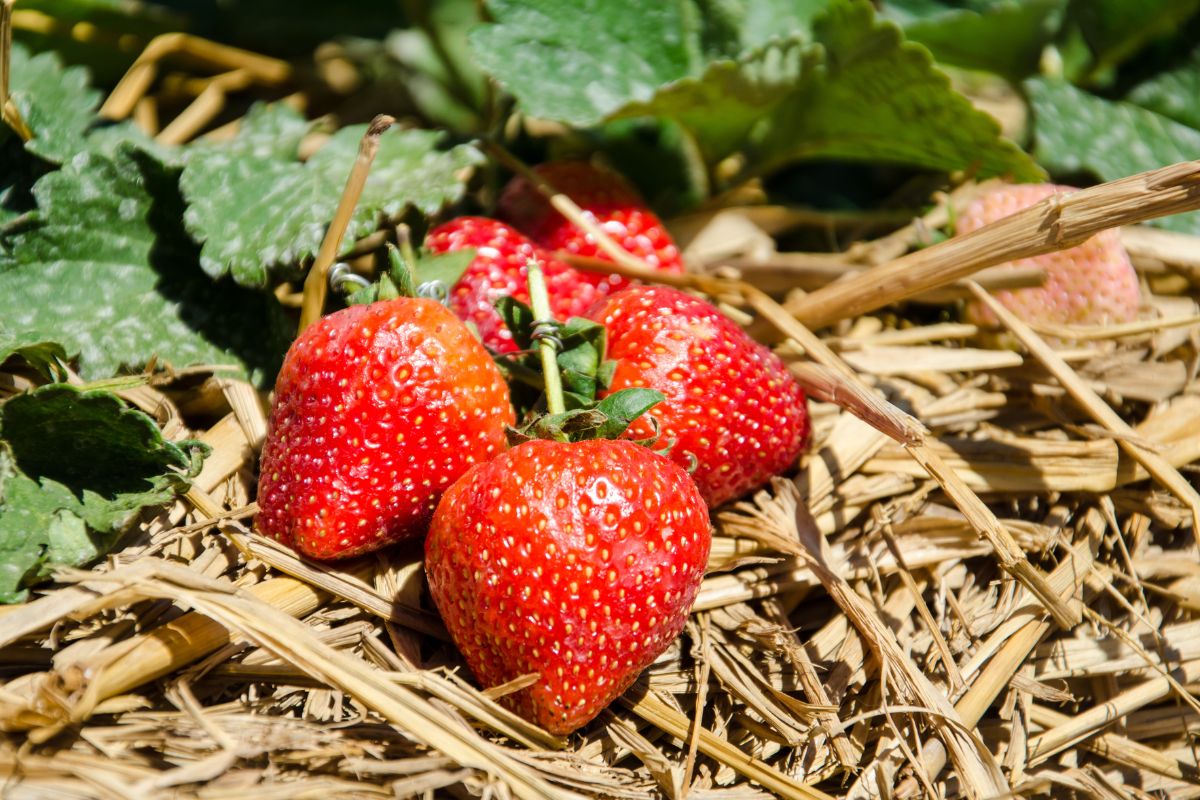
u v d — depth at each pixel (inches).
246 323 13.8
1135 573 13.4
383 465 12.1
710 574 12.9
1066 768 13.0
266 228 13.5
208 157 13.9
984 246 13.1
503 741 12.0
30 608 11.7
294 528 12.2
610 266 14.2
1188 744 13.3
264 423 13.2
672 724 12.2
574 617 11.6
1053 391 14.1
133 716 11.6
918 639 12.9
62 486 12.4
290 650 11.5
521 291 13.8
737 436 12.8
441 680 11.8
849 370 13.3
